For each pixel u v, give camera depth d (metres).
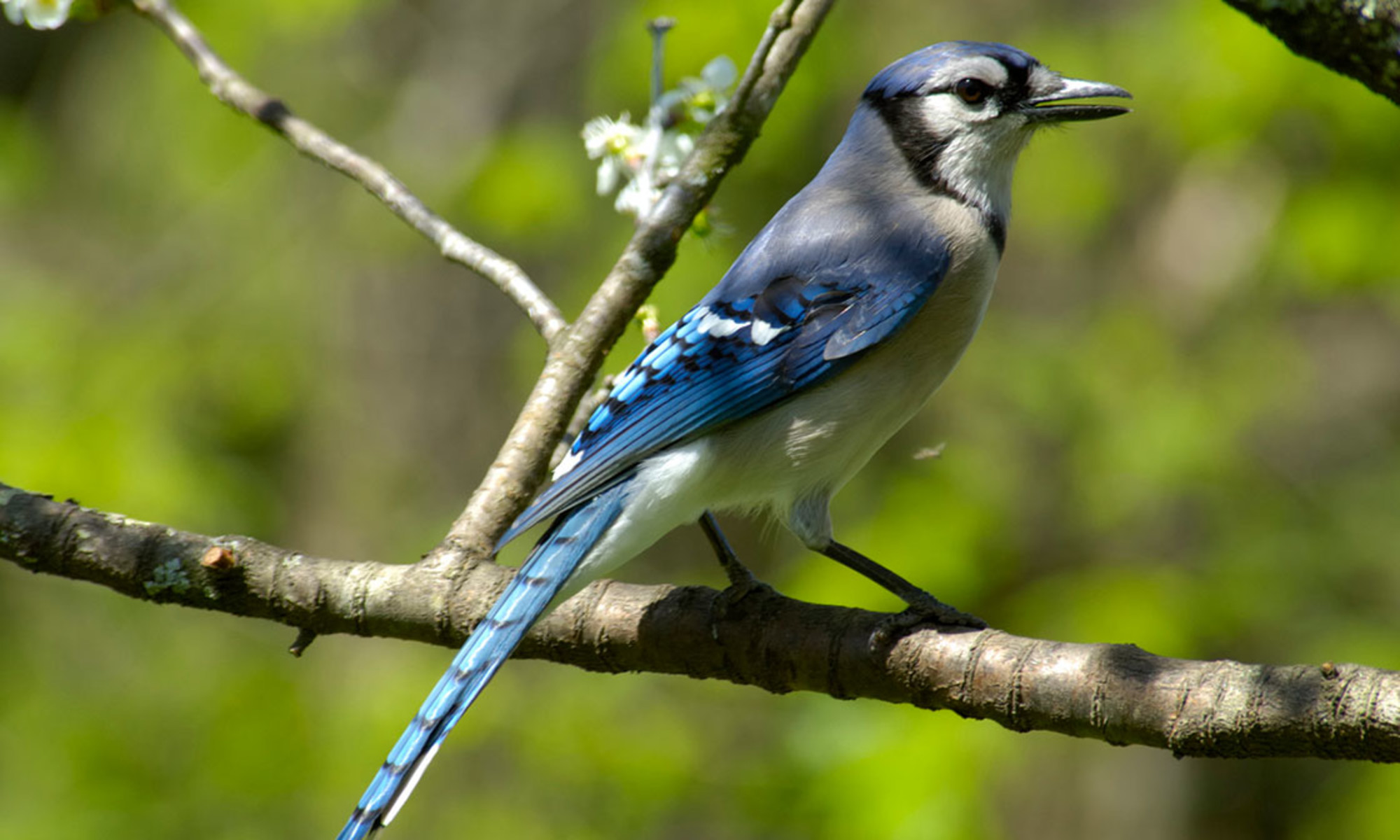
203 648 13.80
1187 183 14.27
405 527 14.27
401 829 12.48
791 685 5.02
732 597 5.10
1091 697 4.41
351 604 5.14
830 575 12.18
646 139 6.05
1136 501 12.67
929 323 6.07
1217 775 13.84
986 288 6.24
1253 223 14.02
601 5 15.05
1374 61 4.77
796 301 5.95
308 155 6.25
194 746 13.03
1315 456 14.95
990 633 4.73
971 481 12.62
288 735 12.43
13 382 13.46
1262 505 13.45
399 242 14.41
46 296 14.96
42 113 17.66
